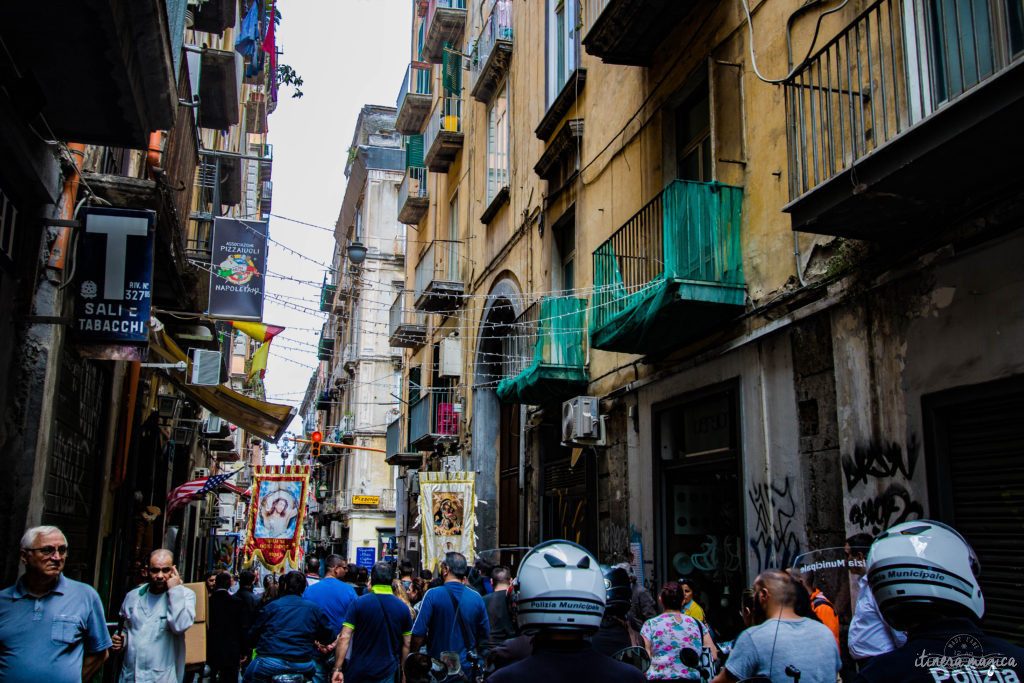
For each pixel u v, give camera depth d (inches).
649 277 354.9
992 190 191.2
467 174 741.9
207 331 506.0
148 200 286.2
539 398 478.9
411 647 243.1
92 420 343.3
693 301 287.9
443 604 246.5
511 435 625.9
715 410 321.4
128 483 462.6
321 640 272.5
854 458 233.8
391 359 1476.4
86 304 254.2
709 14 330.6
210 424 856.3
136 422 465.7
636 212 384.5
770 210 282.7
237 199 762.2
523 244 564.1
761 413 282.5
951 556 82.4
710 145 341.1
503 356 633.6
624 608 206.2
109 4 176.4
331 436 1801.2
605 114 435.2
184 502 669.9
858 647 162.4
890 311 223.0
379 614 247.3
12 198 225.0
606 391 418.9
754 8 297.7
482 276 667.4
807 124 262.4
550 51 532.1
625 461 393.1
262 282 403.9
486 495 644.1
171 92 226.2
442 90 838.5
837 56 219.0
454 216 799.1
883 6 229.8
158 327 384.2
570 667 86.7
